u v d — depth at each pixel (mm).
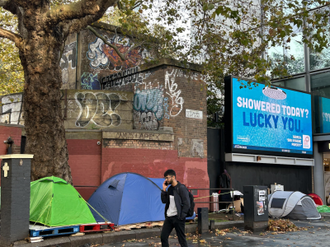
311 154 19797
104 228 8727
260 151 16922
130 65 17875
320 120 20656
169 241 8570
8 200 7258
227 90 16188
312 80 21203
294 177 19078
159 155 13508
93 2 8664
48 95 9359
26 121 9500
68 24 9844
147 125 14383
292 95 19203
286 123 18594
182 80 14375
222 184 15336
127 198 9523
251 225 10156
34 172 9305
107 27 17078
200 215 9828
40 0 9234
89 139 12797
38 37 9258
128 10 11297
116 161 12812
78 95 14367
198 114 14750
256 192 10320
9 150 11656
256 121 16969
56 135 9562
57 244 7402
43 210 7922
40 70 9250
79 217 8203
